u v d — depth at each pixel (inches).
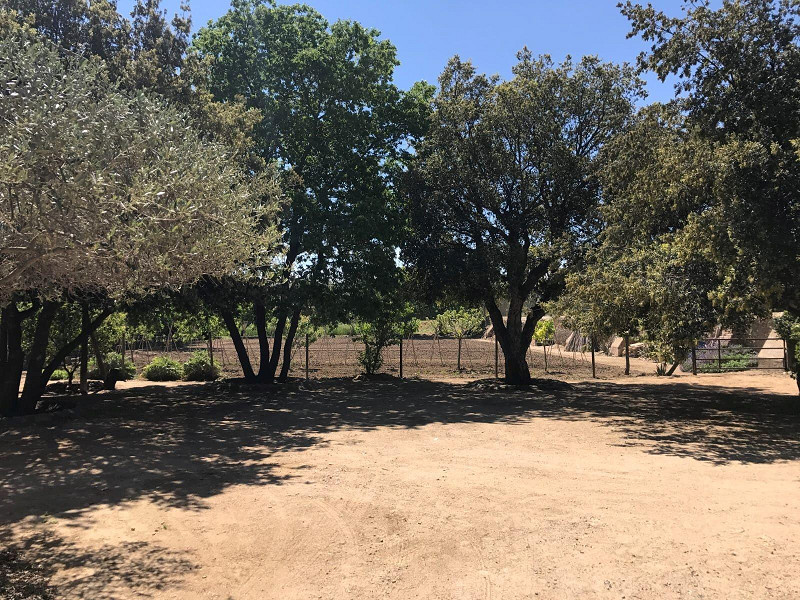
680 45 408.2
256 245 251.6
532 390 692.1
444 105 713.6
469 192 706.8
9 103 184.5
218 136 504.7
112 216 180.1
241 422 462.0
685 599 150.6
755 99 383.6
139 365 1077.8
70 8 508.7
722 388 673.6
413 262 737.0
